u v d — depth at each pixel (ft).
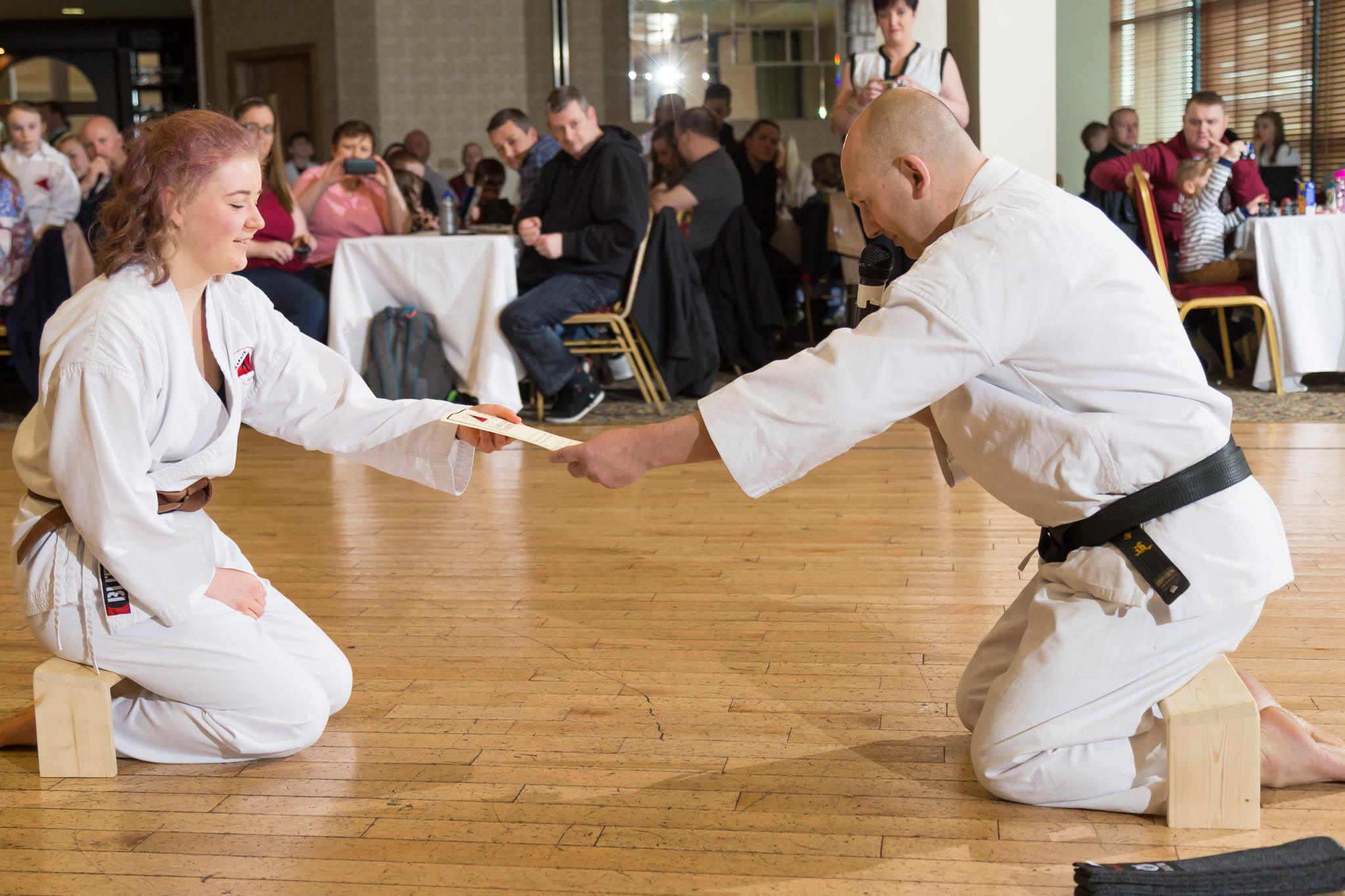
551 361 16.84
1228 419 5.76
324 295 18.06
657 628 8.79
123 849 5.80
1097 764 5.77
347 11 37.83
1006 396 5.63
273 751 6.67
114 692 6.93
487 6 37.73
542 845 5.76
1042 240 5.49
